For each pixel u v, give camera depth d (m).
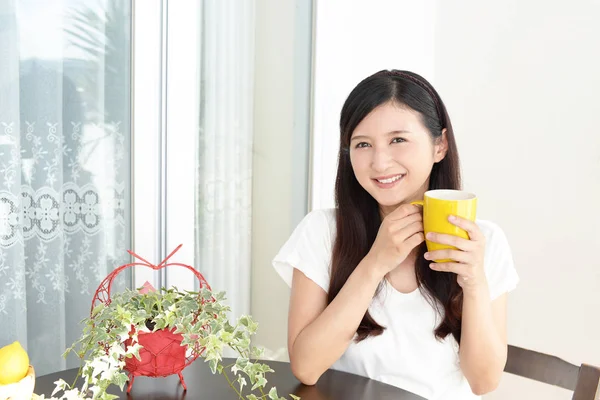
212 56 2.04
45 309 1.81
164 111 1.96
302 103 2.24
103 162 1.88
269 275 2.24
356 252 1.43
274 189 2.22
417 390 1.40
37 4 1.74
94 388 0.98
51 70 1.77
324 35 2.19
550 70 2.31
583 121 2.27
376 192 1.32
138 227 1.94
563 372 1.36
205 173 2.06
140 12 1.88
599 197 2.26
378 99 1.29
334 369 1.37
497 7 2.39
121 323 1.04
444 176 1.42
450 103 2.51
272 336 2.26
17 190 1.73
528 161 2.38
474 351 1.31
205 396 1.16
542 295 2.39
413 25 2.43
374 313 1.43
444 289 1.39
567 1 2.27
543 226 2.37
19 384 0.93
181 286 2.02
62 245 1.82
